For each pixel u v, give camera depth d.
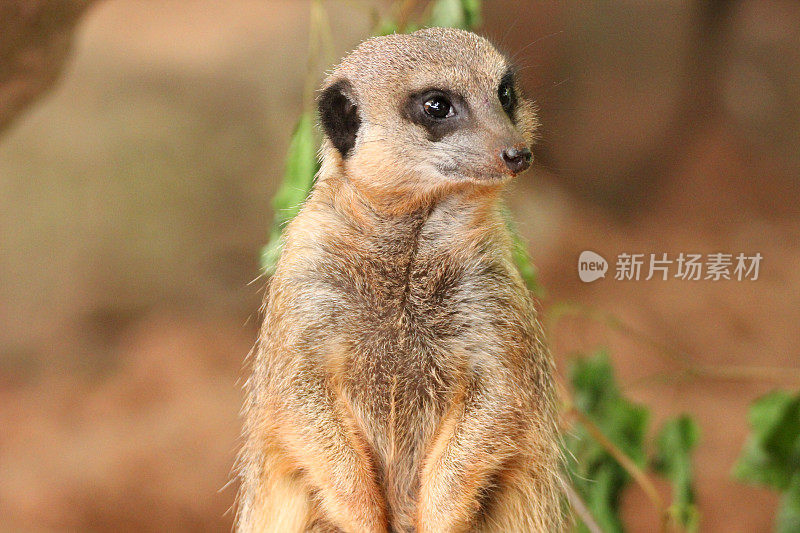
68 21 6.15
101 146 14.17
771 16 16.36
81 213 13.90
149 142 14.27
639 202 15.80
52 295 13.70
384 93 4.27
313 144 5.00
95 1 6.23
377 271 4.16
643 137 15.89
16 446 12.02
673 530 6.07
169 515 11.23
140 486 11.45
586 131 15.77
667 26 15.90
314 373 4.10
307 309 4.11
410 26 5.54
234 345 13.77
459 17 5.46
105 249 13.90
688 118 16.20
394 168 4.15
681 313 13.54
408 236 4.18
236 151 14.48
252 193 14.44
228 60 14.98
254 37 15.27
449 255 4.19
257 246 14.35
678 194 15.77
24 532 10.76
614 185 15.78
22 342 13.49
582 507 4.99
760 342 13.05
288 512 4.19
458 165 4.07
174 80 14.74
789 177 15.91
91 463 11.73
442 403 4.21
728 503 10.97
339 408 4.10
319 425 4.03
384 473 4.24
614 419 6.20
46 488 11.38
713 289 14.02
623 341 13.04
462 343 4.15
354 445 4.07
